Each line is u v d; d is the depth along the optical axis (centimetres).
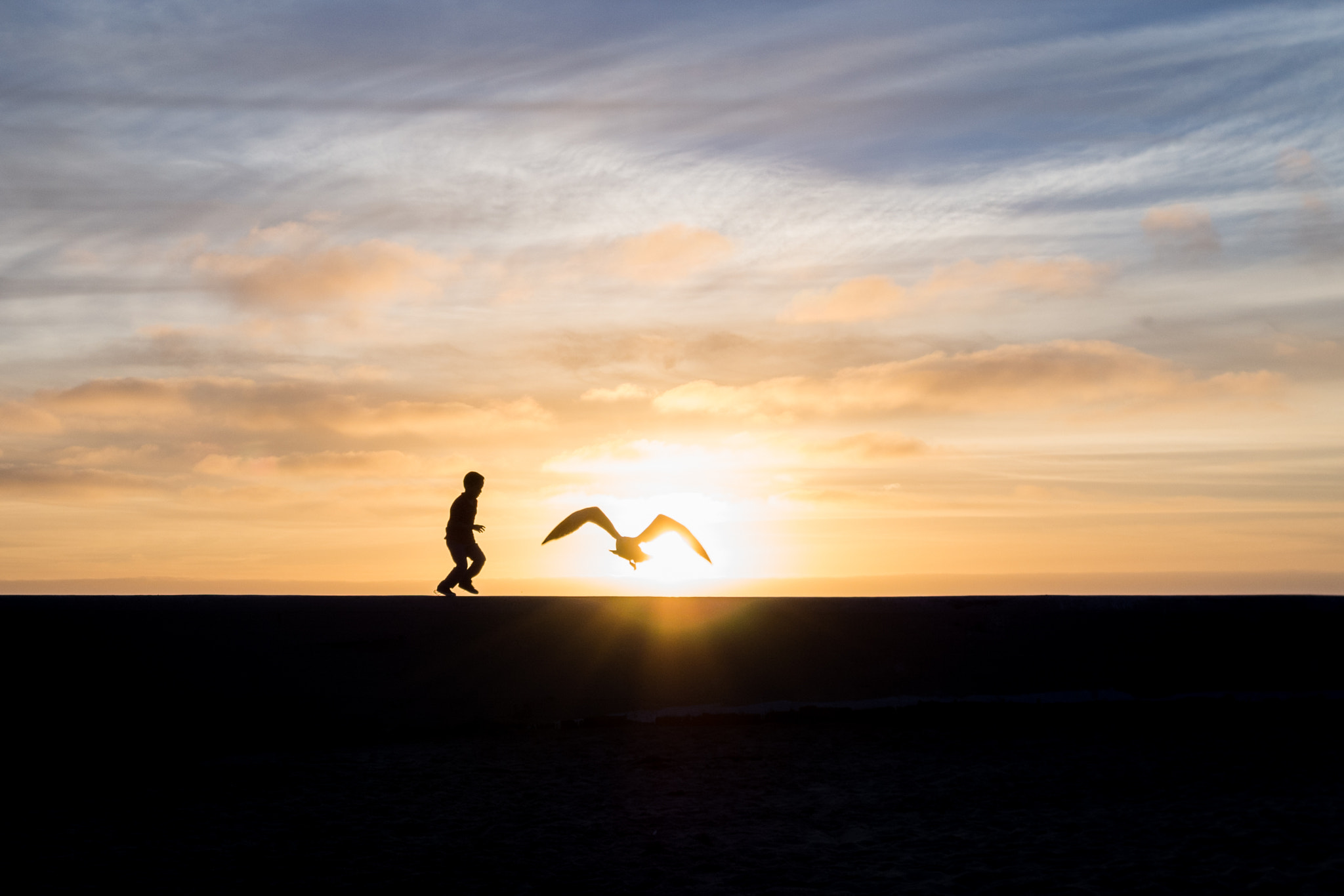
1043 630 1767
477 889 820
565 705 1598
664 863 886
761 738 1472
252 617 1502
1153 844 919
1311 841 909
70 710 1418
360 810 1080
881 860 888
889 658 1723
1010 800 1106
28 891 818
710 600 1686
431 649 1555
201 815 1062
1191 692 1761
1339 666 1781
